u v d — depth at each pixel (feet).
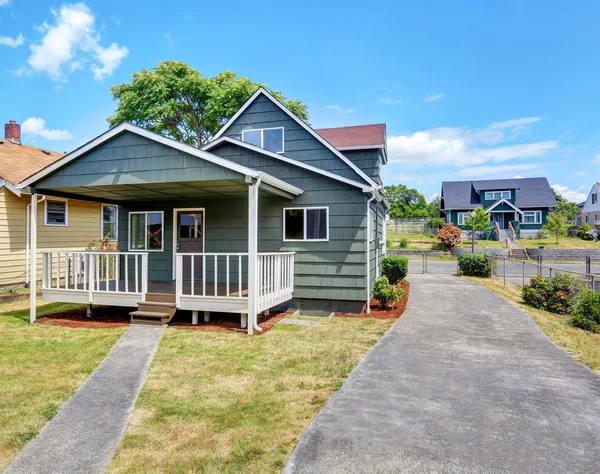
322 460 9.37
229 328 23.00
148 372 15.80
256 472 8.93
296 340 20.54
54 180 25.05
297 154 37.27
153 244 33.55
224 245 31.55
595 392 13.92
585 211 147.95
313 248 29.09
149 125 73.26
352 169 35.19
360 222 28.07
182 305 23.56
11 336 21.61
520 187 122.52
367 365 16.66
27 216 39.34
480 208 108.47
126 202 34.12
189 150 21.99
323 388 14.11
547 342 20.68
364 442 10.23
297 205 29.48
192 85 70.28
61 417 11.93
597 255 86.63
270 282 24.90
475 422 11.48
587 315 25.23
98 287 25.96
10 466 9.32
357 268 28.12
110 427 11.26
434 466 9.11
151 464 9.35
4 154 44.19
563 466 9.18
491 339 21.16
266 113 38.60
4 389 14.08
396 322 25.12
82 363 16.94
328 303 28.96
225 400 13.05
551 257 88.28
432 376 15.44
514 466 9.16
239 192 28.04
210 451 9.89
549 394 13.70
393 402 12.89
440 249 97.25
